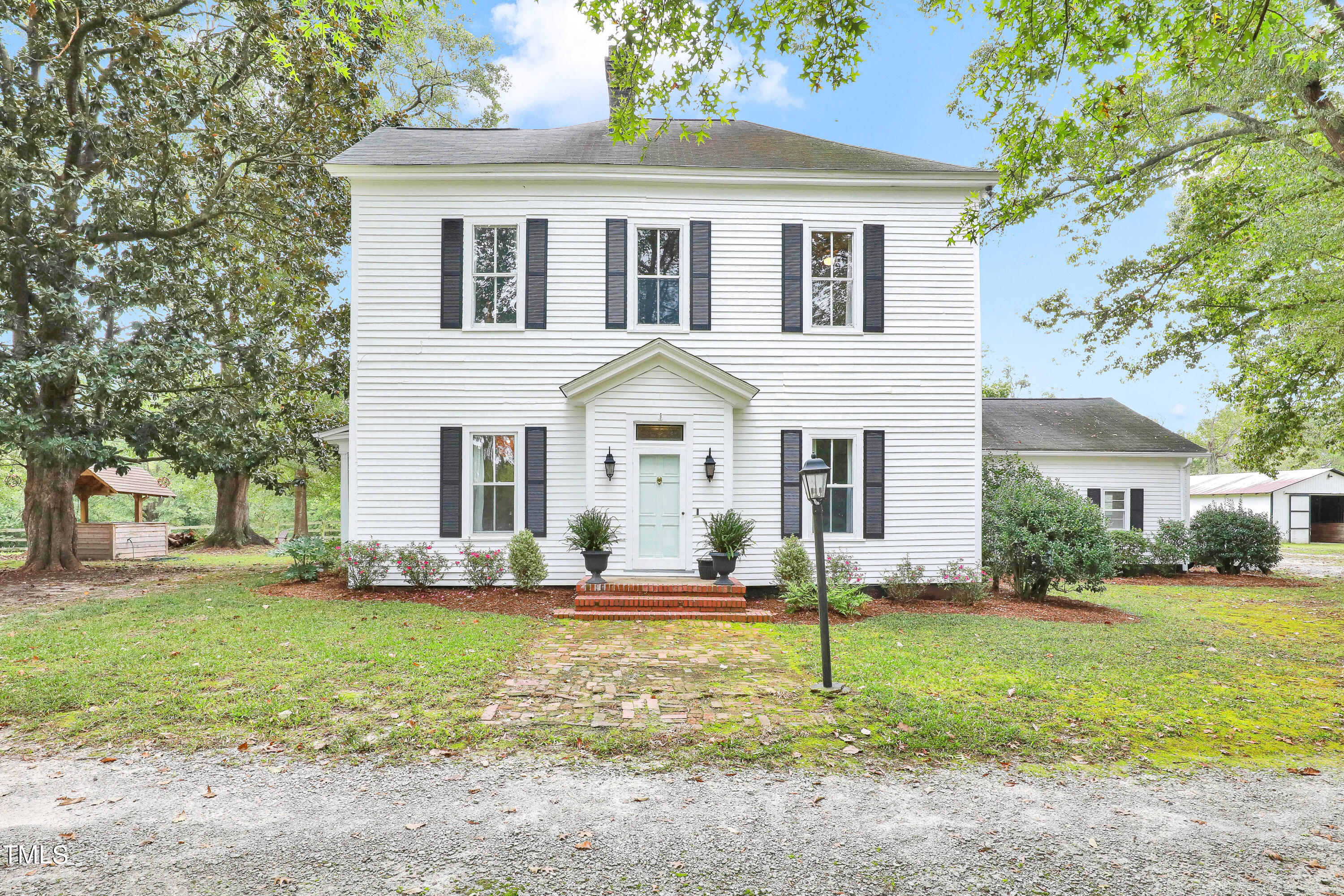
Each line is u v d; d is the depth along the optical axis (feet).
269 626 27.73
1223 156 44.62
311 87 45.98
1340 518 124.98
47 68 44.27
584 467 39.37
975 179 39.96
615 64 21.44
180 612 31.09
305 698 18.60
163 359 44.65
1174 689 21.33
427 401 39.14
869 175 39.88
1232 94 32.99
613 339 39.78
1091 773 15.25
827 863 11.34
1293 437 57.47
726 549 34.55
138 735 16.33
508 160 40.16
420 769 14.74
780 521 39.70
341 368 57.57
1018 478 46.11
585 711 18.21
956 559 40.09
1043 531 37.19
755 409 39.86
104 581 43.88
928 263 40.75
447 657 22.94
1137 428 64.69
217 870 10.82
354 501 38.65
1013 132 25.58
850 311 40.98
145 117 46.42
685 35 20.84
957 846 11.97
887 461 40.16
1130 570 57.88
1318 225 37.83
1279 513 120.16
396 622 28.99
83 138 45.65
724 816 12.89
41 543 49.47
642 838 12.03
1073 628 30.63
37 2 41.32
